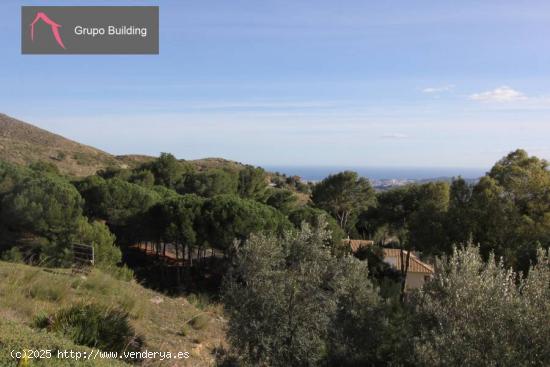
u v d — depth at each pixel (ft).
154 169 156.66
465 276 20.54
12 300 23.75
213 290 79.10
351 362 28.22
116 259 68.33
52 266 50.01
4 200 74.54
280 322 27.14
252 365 26.32
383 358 28.71
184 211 83.82
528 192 70.38
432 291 22.82
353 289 30.66
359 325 29.73
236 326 27.99
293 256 30.09
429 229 77.56
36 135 296.30
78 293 33.88
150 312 38.24
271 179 321.32
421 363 18.84
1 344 13.17
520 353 15.90
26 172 90.99
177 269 86.43
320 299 27.71
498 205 68.90
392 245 159.53
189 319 38.96
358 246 115.55
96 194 95.61
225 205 82.89
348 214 164.35
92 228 69.21
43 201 71.05
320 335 28.45
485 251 68.08
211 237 80.79
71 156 258.16
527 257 58.70
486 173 79.71
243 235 78.02
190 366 26.78
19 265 38.93
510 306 17.29
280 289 27.68
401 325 29.68
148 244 132.87
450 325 18.83
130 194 94.94
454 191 83.05
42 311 22.58
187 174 160.35
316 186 171.42
